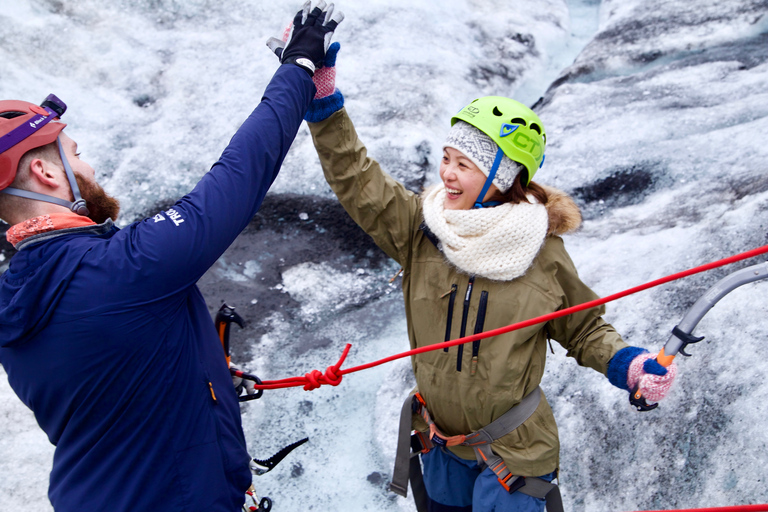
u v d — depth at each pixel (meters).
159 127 4.35
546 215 1.66
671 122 4.03
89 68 4.62
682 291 2.63
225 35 5.02
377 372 3.02
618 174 3.82
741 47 4.68
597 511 2.19
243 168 1.31
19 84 4.37
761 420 2.04
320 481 2.57
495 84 4.93
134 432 1.30
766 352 2.20
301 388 2.97
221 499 1.40
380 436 2.68
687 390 2.27
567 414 2.47
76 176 1.38
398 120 4.30
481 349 1.68
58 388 1.26
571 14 6.27
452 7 5.65
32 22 4.72
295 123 1.44
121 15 5.02
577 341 1.76
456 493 1.96
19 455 2.56
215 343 1.46
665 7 5.36
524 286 1.66
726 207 3.06
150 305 1.23
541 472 1.75
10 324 1.21
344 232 3.76
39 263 1.24
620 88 4.59
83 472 1.34
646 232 3.24
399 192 1.81
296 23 1.52
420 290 1.78
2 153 1.25
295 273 3.54
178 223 1.23
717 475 2.02
